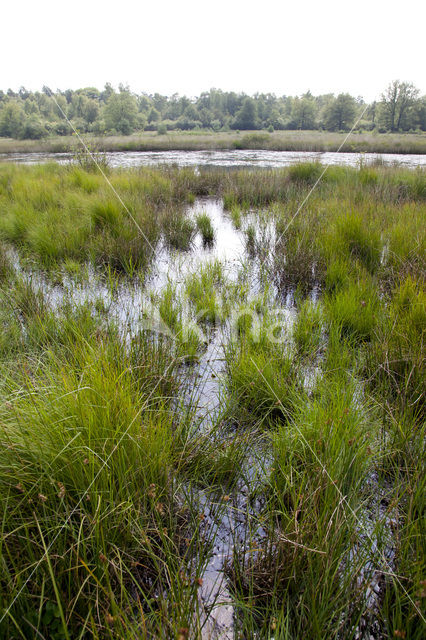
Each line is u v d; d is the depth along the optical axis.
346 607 1.36
